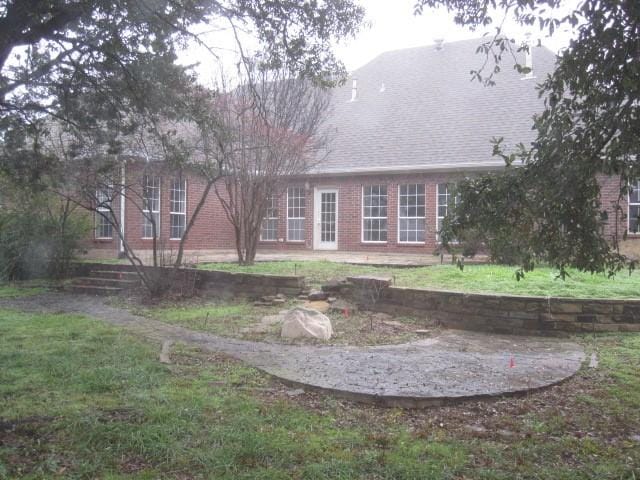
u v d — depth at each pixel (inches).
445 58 851.4
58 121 335.9
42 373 226.8
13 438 161.5
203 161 474.9
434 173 701.3
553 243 175.0
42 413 179.3
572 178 159.2
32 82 268.8
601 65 153.9
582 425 175.8
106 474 140.1
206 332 324.8
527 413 186.4
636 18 143.8
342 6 253.8
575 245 173.2
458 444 159.3
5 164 325.7
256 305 418.3
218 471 140.9
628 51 147.8
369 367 237.5
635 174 161.3
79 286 535.8
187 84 290.7
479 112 730.8
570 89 169.6
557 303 312.3
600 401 197.0
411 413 188.5
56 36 231.9
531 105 699.4
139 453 152.3
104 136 324.2
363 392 198.8
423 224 713.6
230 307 416.2
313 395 205.3
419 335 315.0
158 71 267.4
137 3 226.2
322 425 173.8
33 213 599.8
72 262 608.1
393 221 733.3
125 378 218.5
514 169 175.3
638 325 307.3
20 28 203.5
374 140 773.9
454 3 191.2
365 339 304.2
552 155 164.9
